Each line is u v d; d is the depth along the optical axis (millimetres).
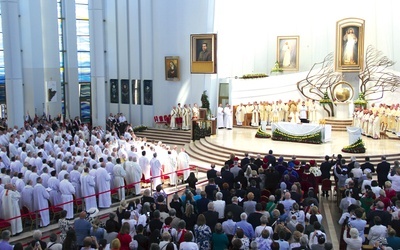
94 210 14000
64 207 17172
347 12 33719
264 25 36938
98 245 10680
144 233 11805
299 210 12227
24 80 33469
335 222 16219
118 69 37906
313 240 10352
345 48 32344
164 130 34156
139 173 20328
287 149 24891
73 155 20938
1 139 24578
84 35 37562
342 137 28781
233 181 16094
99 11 31453
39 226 16703
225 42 35188
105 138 26453
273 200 12836
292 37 35625
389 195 14164
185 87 34750
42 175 17734
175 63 34594
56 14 34281
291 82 33688
